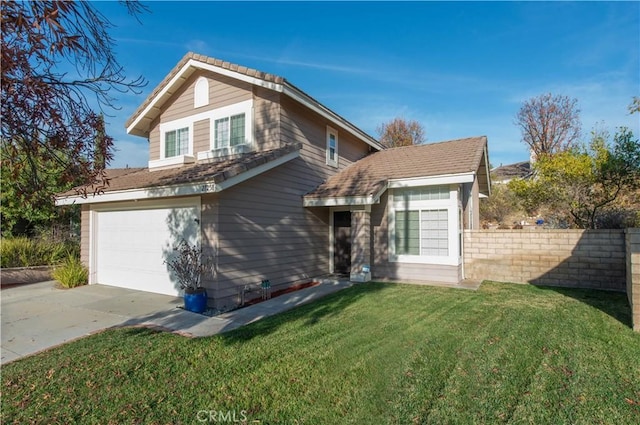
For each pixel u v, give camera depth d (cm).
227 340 534
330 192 1073
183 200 852
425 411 335
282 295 899
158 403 352
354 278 1070
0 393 372
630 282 652
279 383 394
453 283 1014
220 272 775
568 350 482
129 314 711
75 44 322
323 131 1219
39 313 724
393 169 1163
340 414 332
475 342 515
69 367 437
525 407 340
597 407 339
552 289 945
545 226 1673
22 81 295
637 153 1291
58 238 1455
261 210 913
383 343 513
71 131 353
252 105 1027
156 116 1234
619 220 1395
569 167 1430
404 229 1101
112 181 1083
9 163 340
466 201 1262
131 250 990
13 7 273
